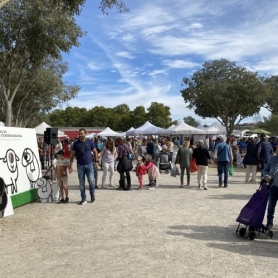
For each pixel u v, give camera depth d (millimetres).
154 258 4750
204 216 7289
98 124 104750
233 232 6094
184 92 39000
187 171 11859
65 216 7332
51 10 15812
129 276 4117
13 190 8398
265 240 5660
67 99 32094
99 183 12844
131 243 5430
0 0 7527
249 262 4617
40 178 9250
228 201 9047
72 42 17188
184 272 4250
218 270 4320
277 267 4438
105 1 11562
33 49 16969
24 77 26078
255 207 5727
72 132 67375
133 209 8023
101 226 6477
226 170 11656
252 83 35750
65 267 4418
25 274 4203
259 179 14234
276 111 43344
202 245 5344
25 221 6891
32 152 9781
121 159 11055
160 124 86250
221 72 37438
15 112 33688
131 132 32781
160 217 7203
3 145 8531
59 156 8992
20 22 16531
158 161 16438
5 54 18688
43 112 38500
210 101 38312
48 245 5336
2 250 5125
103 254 4914
